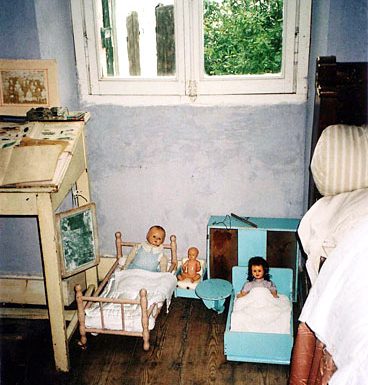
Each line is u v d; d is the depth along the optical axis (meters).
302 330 1.53
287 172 2.45
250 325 2.06
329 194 1.71
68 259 2.19
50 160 1.83
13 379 1.99
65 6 2.36
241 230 2.38
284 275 2.32
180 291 2.49
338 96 1.82
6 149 1.91
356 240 1.34
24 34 2.17
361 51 1.98
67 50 2.38
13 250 2.55
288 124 2.37
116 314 2.12
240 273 2.37
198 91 2.41
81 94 2.50
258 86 2.36
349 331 1.15
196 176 2.54
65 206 2.46
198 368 2.02
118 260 2.54
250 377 1.96
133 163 2.56
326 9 1.96
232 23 2.36
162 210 2.63
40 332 2.31
